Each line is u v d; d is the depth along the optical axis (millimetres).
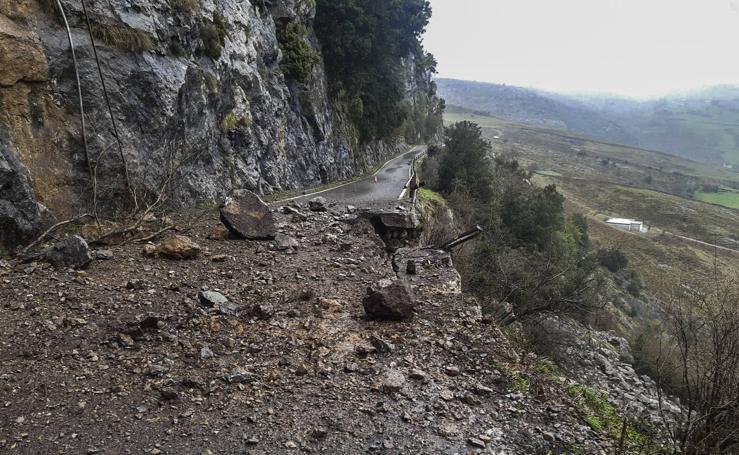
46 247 8125
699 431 4719
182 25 15555
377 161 51531
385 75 46688
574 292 17875
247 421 4445
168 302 6867
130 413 4406
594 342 23609
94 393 4648
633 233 82000
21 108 9039
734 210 111688
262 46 25922
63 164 9789
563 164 179500
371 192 27359
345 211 15383
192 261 8898
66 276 7309
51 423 4164
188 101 15086
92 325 5926
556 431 4801
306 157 31156
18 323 5785
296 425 4449
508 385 5551
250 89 22625
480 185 35875
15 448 3816
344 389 5113
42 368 4961
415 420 4684
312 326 6531
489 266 18859
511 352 6449
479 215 31906
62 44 10156
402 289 7000
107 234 9234
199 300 6922
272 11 29875
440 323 6953
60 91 9984
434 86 110812
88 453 3842
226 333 6105
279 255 9828
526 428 4785
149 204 11719
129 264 8266
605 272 47812
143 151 12195
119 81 11594
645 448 4812
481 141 38250
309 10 34875
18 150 8773
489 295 14695
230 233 10805
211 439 4152
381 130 50438
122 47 11953
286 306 7203
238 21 22406
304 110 32969
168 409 4516
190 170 14875
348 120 43406
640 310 44719
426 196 29062
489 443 4457
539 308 15836
